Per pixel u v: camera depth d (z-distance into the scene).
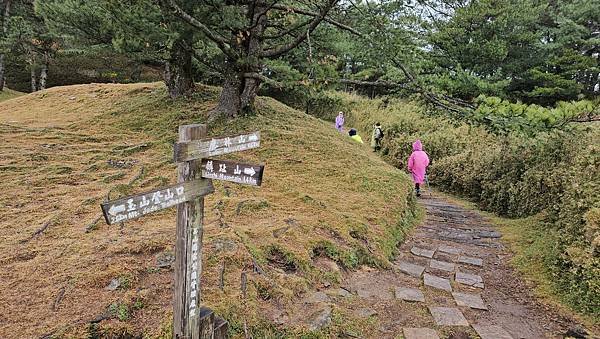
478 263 5.88
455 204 10.22
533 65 19.61
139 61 10.10
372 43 7.05
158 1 6.66
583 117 6.64
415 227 7.62
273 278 4.12
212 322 3.05
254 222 5.27
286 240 4.88
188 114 9.85
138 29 6.79
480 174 10.12
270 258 4.50
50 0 8.52
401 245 6.44
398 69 8.23
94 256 4.01
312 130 10.34
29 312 3.18
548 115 6.46
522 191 8.26
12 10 19.66
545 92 19.11
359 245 5.36
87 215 5.11
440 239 6.96
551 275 5.23
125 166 7.20
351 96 23.67
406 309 4.34
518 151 8.95
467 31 16.44
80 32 8.49
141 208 2.36
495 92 16.45
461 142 12.54
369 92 25.80
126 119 9.93
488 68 17.72
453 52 16.00
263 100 12.41
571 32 19.81
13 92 20.98
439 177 12.17
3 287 3.48
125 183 6.29
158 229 4.73
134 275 3.70
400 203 7.43
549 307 4.63
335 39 8.61
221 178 2.74
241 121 9.38
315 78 7.10
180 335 2.84
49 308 3.24
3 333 2.93
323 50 8.69
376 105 21.25
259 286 3.89
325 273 4.64
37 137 8.45
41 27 18.48
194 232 2.77
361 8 7.30
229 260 4.12
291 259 4.55
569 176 6.38
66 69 22.70
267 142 8.82
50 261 3.92
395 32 7.13
